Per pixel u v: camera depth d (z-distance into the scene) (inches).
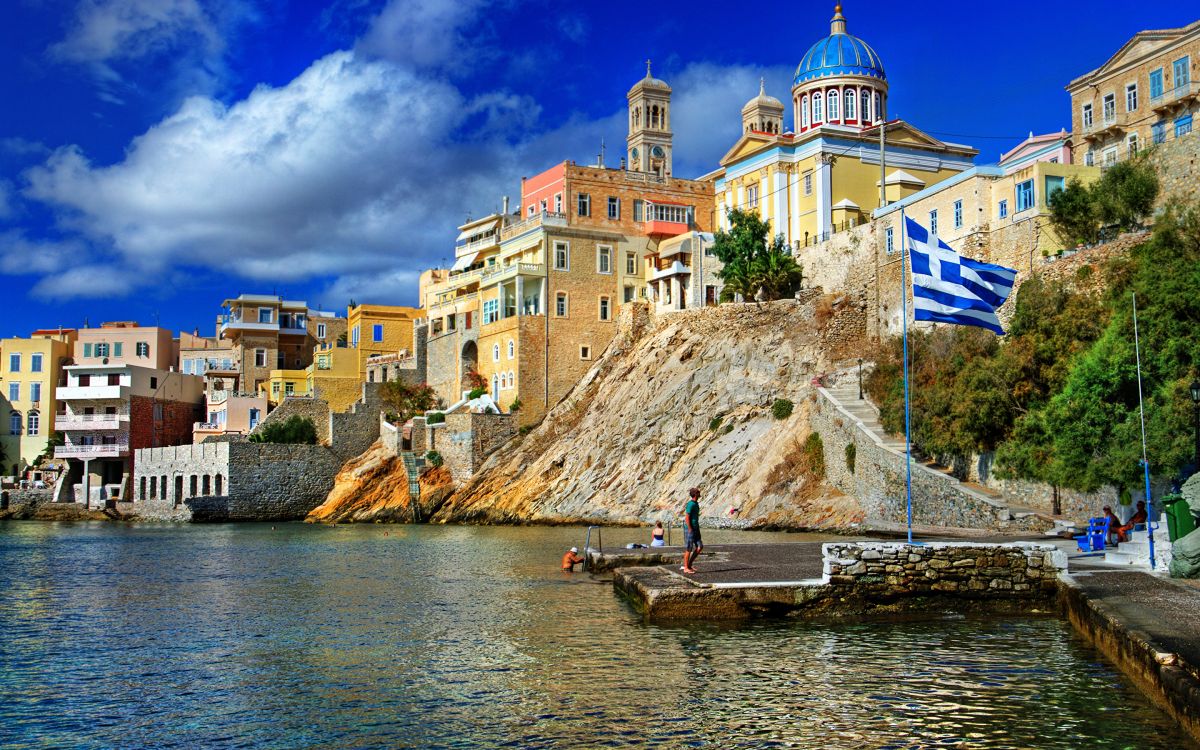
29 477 4719.5
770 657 960.9
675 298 3791.8
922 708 778.8
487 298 4185.5
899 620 1138.0
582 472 3299.7
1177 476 1504.7
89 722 796.0
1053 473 1695.4
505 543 2429.9
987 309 1446.9
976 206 2615.7
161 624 1243.2
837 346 3051.2
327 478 4035.4
